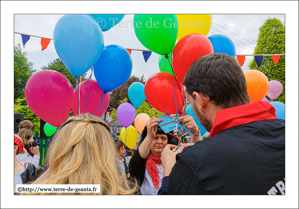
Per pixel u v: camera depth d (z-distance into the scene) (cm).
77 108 173
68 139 73
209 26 162
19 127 270
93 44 135
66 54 135
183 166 71
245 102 83
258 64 222
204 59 88
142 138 168
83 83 175
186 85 93
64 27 132
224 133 76
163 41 134
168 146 113
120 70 159
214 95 81
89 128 75
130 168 148
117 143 312
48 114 146
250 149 69
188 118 131
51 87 141
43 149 368
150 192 151
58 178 68
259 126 76
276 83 311
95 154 72
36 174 180
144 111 504
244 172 65
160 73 145
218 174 65
